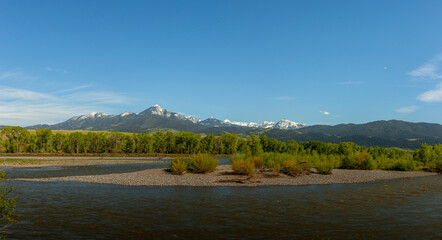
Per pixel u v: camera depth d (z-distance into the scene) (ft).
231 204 74.02
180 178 129.59
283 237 47.47
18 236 46.47
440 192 96.53
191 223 55.57
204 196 85.81
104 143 444.96
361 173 164.25
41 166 214.07
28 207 68.59
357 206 72.38
